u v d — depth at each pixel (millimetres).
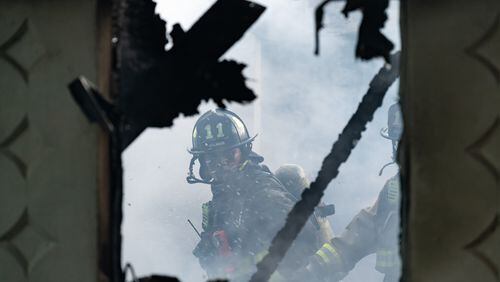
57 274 5473
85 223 5465
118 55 5586
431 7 5301
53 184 5508
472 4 5266
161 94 5898
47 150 5531
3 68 5613
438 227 5230
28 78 5582
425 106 5277
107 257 5445
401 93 5355
